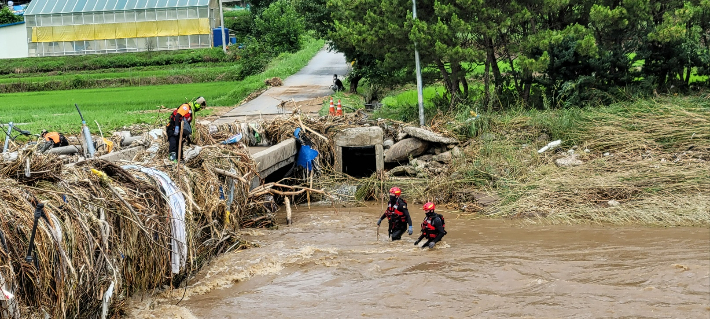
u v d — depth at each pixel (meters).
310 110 27.97
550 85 19.95
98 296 7.98
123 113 25.95
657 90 20.42
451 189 15.67
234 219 12.18
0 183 7.63
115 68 54.31
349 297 8.95
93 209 8.19
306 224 13.81
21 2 94.50
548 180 14.87
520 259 10.32
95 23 60.41
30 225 7.09
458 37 19.92
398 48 20.42
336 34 21.44
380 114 22.31
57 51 60.47
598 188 14.12
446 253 10.88
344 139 17.91
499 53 21.31
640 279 9.14
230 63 53.97
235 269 10.43
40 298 7.12
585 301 8.41
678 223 12.41
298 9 38.28
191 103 11.73
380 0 20.95
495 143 17.28
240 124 18.25
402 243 11.80
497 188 15.19
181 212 9.49
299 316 8.37
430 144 17.84
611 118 17.48
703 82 20.80
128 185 9.18
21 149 8.75
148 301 9.05
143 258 8.95
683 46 20.09
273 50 56.44
